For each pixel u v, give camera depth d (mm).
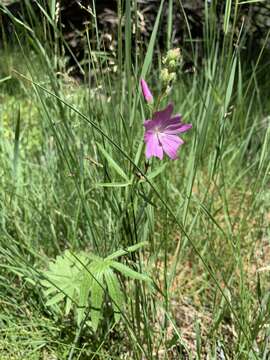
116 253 284
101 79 334
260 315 302
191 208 460
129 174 280
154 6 660
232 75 310
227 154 522
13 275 378
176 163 498
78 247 396
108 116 327
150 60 286
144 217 319
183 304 381
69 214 414
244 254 410
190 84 613
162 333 321
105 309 326
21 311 353
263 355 295
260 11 755
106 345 331
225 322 355
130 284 328
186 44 713
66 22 766
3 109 604
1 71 688
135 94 289
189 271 408
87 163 388
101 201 353
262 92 670
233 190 492
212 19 341
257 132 542
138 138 376
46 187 440
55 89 336
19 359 315
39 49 370
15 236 390
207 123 310
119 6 278
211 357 311
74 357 322
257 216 429
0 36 775
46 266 376
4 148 454
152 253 324
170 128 239
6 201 399
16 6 626
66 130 373
